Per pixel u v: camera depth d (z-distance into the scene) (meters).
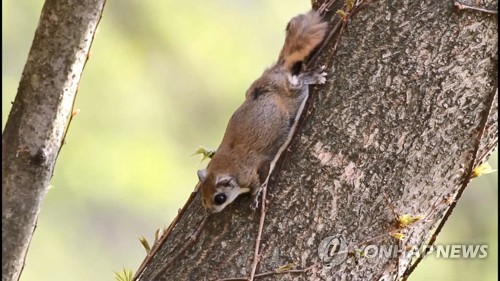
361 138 7.40
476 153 7.46
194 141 18.95
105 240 19.52
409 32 7.46
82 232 19.31
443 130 7.38
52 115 7.33
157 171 18.34
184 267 7.70
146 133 18.53
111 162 18.12
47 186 7.48
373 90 7.45
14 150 7.31
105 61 18.36
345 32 7.73
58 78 7.30
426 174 7.42
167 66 18.86
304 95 7.79
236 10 19.25
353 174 7.39
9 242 7.32
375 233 7.41
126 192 18.25
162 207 18.61
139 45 18.70
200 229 7.77
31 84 7.32
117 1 18.66
